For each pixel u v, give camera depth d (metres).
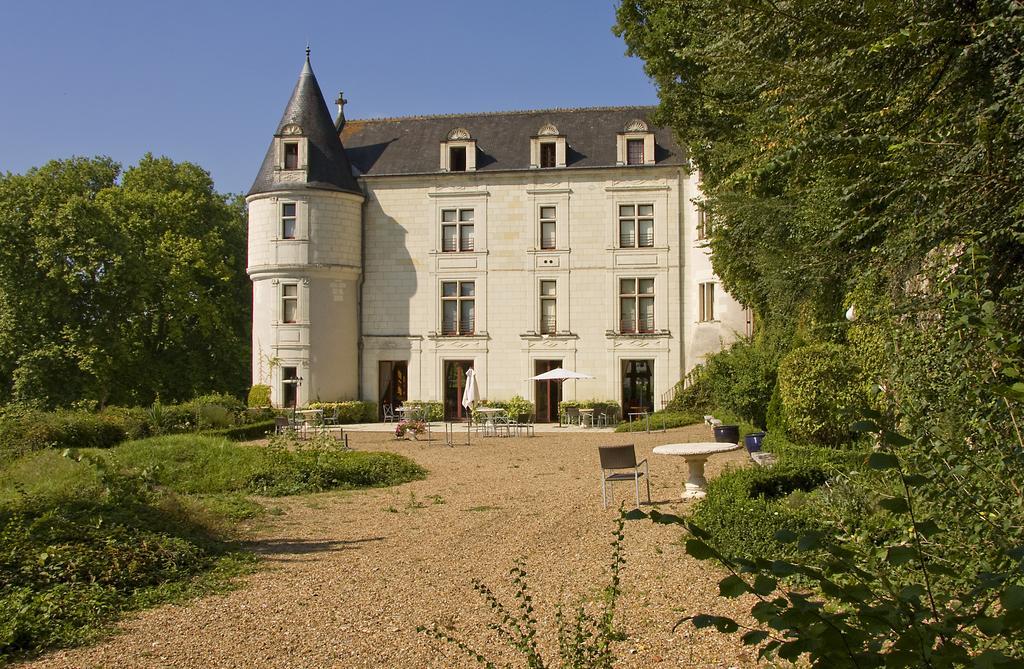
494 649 5.85
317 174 32.88
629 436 24.42
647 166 32.78
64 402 28.70
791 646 2.38
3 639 6.09
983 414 4.14
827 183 8.65
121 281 30.97
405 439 25.09
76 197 30.25
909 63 7.09
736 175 8.39
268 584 8.08
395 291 34.06
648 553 8.60
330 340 32.91
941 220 6.45
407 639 6.19
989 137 6.11
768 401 19.91
